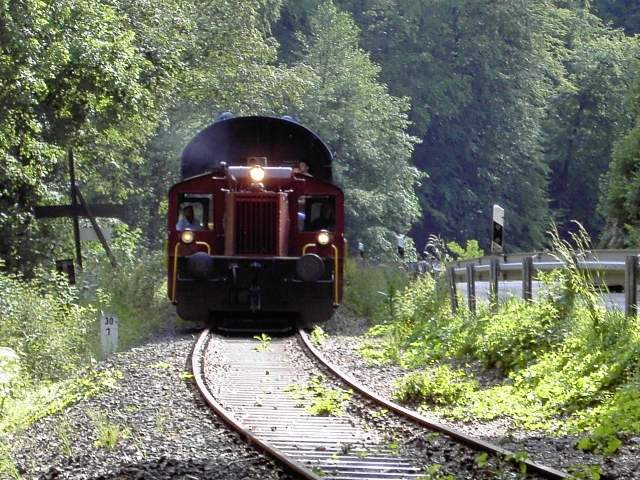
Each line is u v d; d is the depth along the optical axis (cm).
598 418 4162
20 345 6019
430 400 4944
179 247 7462
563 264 5928
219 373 5562
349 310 8994
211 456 3700
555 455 3731
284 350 6494
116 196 14000
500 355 5628
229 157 8000
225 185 7512
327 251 7488
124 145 12250
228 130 7975
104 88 9012
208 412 4500
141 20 11406
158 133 15588
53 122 9144
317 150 7988
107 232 9781
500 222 6962
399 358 6256
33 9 7681
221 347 6569
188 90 15250
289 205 7525
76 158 11162
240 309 7394
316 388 5019
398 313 7756
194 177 7538
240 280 7300
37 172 8969
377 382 5488
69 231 10575
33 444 4066
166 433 4112
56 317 6938
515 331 5722
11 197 9425
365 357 6372
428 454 3703
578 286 5678
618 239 14462
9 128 8012
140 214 16100
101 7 9181
